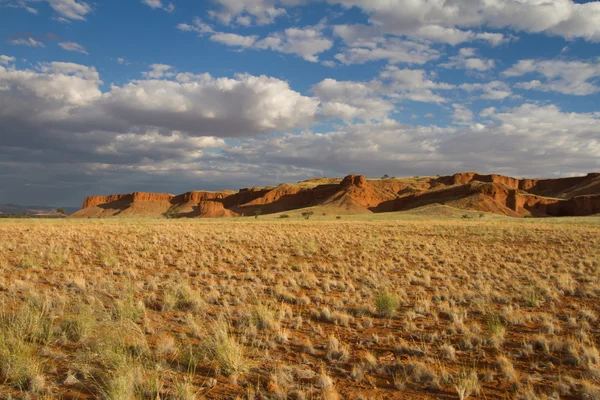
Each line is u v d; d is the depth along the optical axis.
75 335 7.50
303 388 5.73
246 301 11.24
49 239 26.02
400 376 6.26
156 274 14.99
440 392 5.75
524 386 5.95
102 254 19.12
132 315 8.82
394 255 22.86
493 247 27.41
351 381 6.08
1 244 22.16
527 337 8.38
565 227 48.97
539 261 20.58
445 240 32.56
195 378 5.99
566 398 5.59
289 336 8.28
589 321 9.71
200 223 60.59
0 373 5.88
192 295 10.80
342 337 8.34
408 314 9.89
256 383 5.89
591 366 6.40
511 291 13.27
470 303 11.59
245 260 19.64
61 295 10.79
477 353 7.45
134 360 6.44
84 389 5.52
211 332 8.17
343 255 22.38
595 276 16.09
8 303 9.91
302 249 23.97
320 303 11.43
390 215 125.62
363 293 12.81
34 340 7.18
